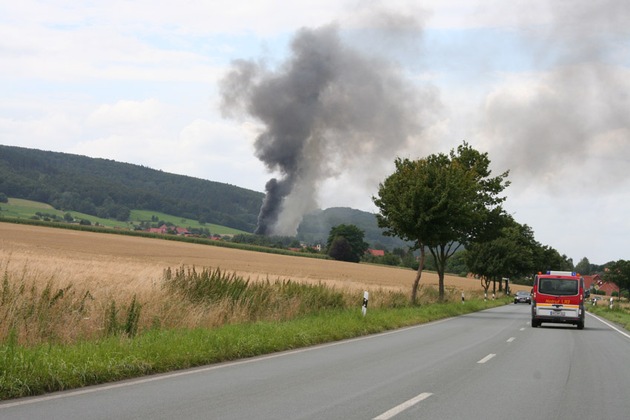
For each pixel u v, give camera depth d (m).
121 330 15.20
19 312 13.73
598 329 31.31
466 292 73.31
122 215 189.12
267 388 11.15
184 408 9.30
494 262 80.62
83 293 16.36
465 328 28.03
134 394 10.32
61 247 81.56
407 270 137.62
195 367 13.62
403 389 11.36
